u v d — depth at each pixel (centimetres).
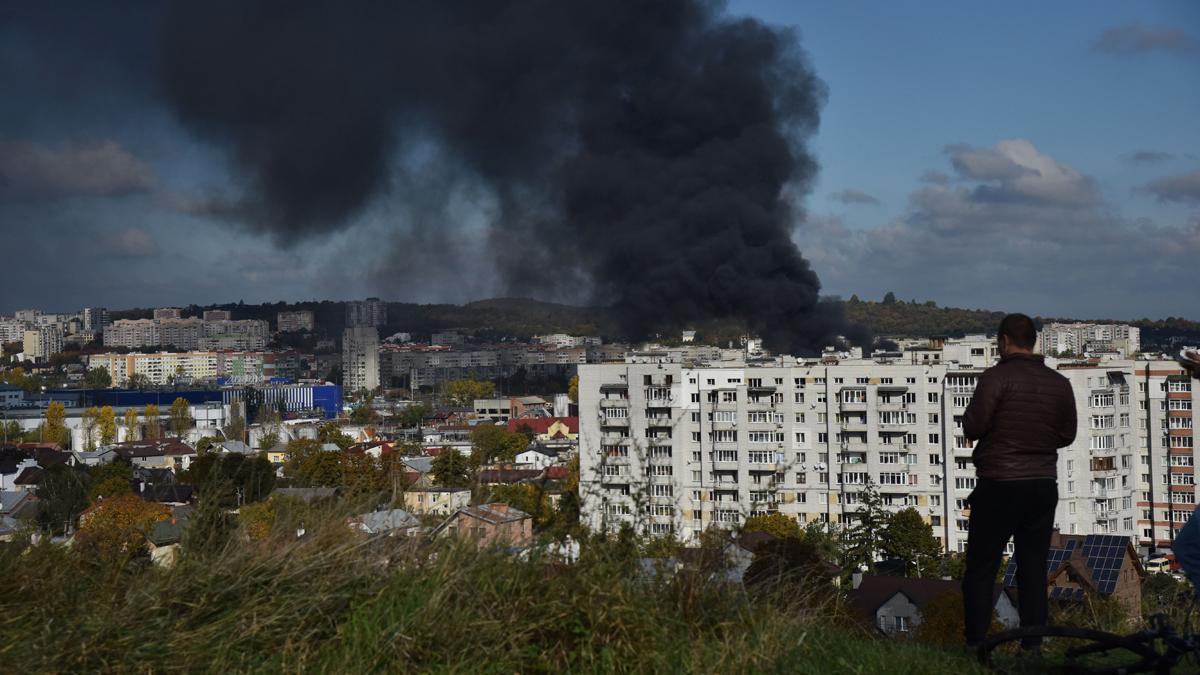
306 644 656
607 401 6831
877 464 6384
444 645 662
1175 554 721
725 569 802
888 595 2497
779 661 691
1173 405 6191
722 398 6638
